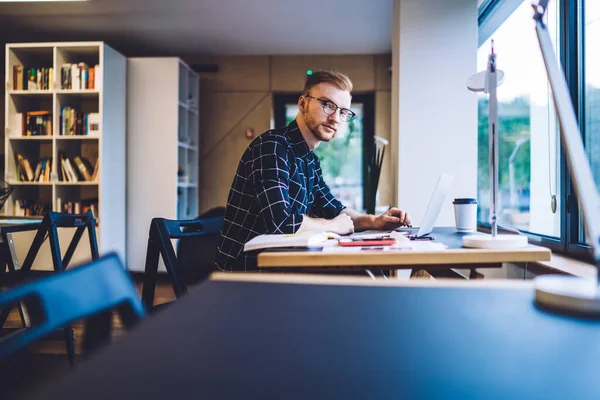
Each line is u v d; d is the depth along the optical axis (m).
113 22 4.76
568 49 1.99
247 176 1.63
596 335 0.49
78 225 2.34
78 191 4.87
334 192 5.75
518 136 2.77
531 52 2.57
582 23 1.96
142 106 4.86
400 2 2.94
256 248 1.14
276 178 1.54
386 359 0.43
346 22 4.68
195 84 5.60
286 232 1.45
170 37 5.20
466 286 0.72
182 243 2.25
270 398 0.35
